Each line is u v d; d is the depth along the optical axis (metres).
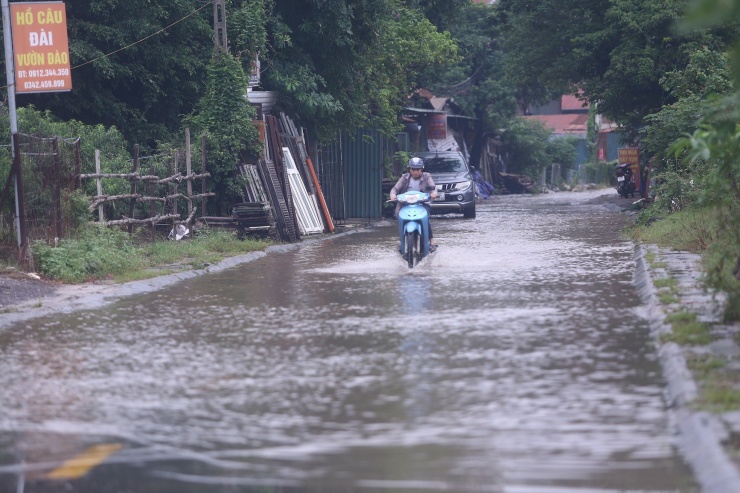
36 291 21.52
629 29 51.09
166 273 25.30
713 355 12.73
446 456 9.34
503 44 65.75
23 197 24.19
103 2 38.12
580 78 63.19
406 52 58.81
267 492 8.47
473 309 18.52
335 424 10.57
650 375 12.57
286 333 16.44
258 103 41.56
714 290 16.42
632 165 76.31
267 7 44.44
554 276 23.72
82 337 16.39
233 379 12.88
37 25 25.77
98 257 24.66
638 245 30.55
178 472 9.05
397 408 11.17
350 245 36.38
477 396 11.61
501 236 37.91
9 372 13.55
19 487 8.73
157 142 39.06
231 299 21.05
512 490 8.38
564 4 58.44
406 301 19.94
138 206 32.84
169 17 40.75
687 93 39.69
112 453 9.67
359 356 14.25
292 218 38.53
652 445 9.55
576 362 13.44
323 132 48.78
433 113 81.31
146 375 13.22
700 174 31.42
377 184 54.66
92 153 31.55
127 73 39.12
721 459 8.52
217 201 38.22
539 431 10.09
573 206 65.69
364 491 8.44
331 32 45.66
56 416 11.09
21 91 25.86
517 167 106.56
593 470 8.84
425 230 26.91
